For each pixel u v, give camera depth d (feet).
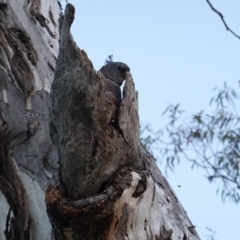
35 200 20.86
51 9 26.53
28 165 21.38
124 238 17.70
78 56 17.61
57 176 17.97
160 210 19.74
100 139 17.48
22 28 24.52
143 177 17.69
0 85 22.70
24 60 23.58
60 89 17.76
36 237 20.52
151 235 18.10
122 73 20.29
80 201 17.25
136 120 18.10
